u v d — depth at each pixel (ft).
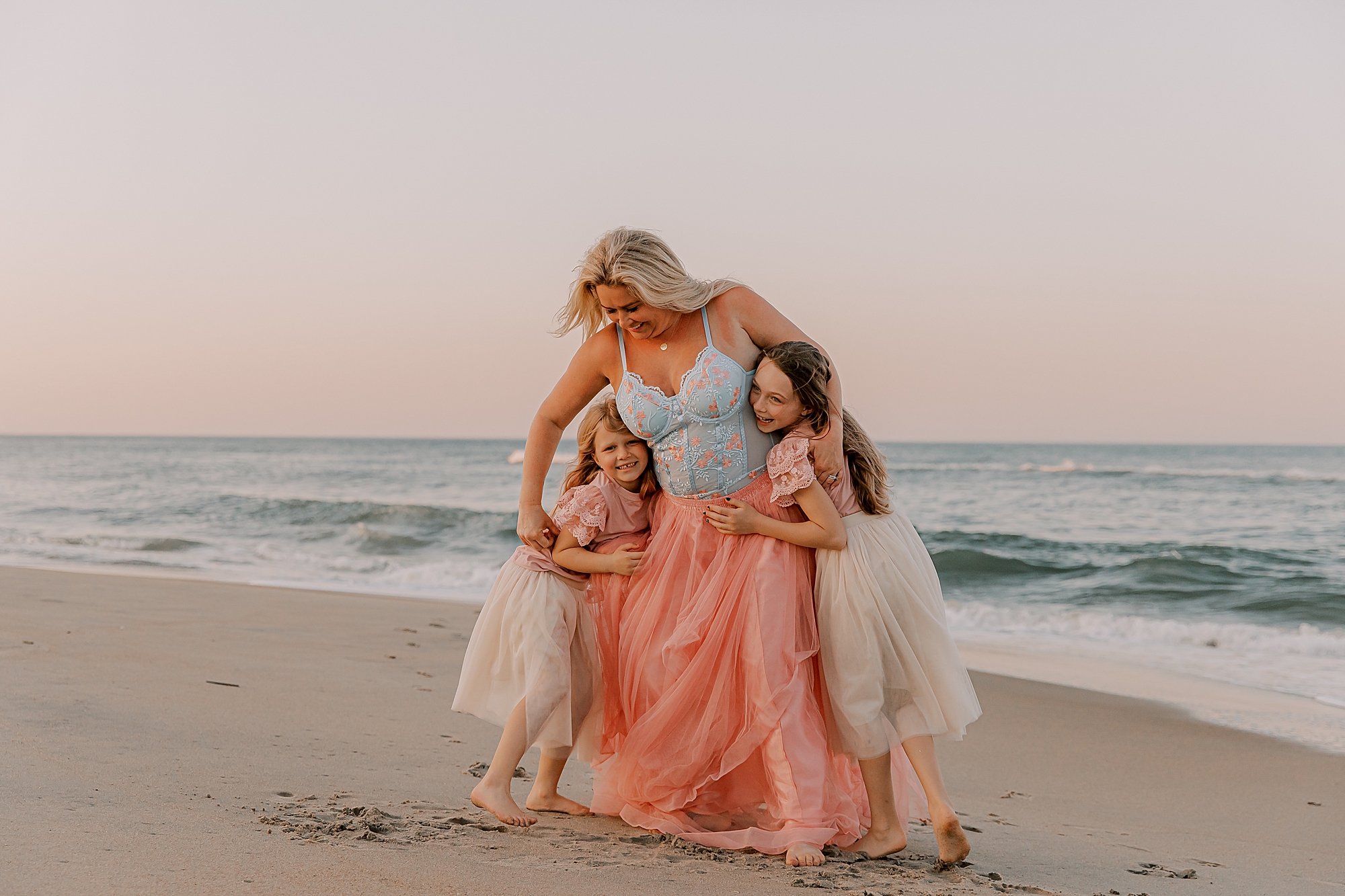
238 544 58.29
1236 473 124.36
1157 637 32.58
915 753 10.34
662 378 11.10
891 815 10.52
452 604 33.40
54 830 8.20
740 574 10.66
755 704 10.32
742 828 10.77
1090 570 48.70
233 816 9.27
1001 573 49.21
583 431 11.75
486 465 179.63
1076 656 29.04
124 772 10.62
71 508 81.20
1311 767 17.49
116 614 25.45
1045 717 20.84
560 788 12.59
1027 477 123.54
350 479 136.77
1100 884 10.21
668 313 10.77
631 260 10.43
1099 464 220.02
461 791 11.61
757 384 10.77
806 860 9.54
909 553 10.84
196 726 13.60
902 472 132.87
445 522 73.00
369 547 60.59
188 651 20.53
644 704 10.84
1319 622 36.52
